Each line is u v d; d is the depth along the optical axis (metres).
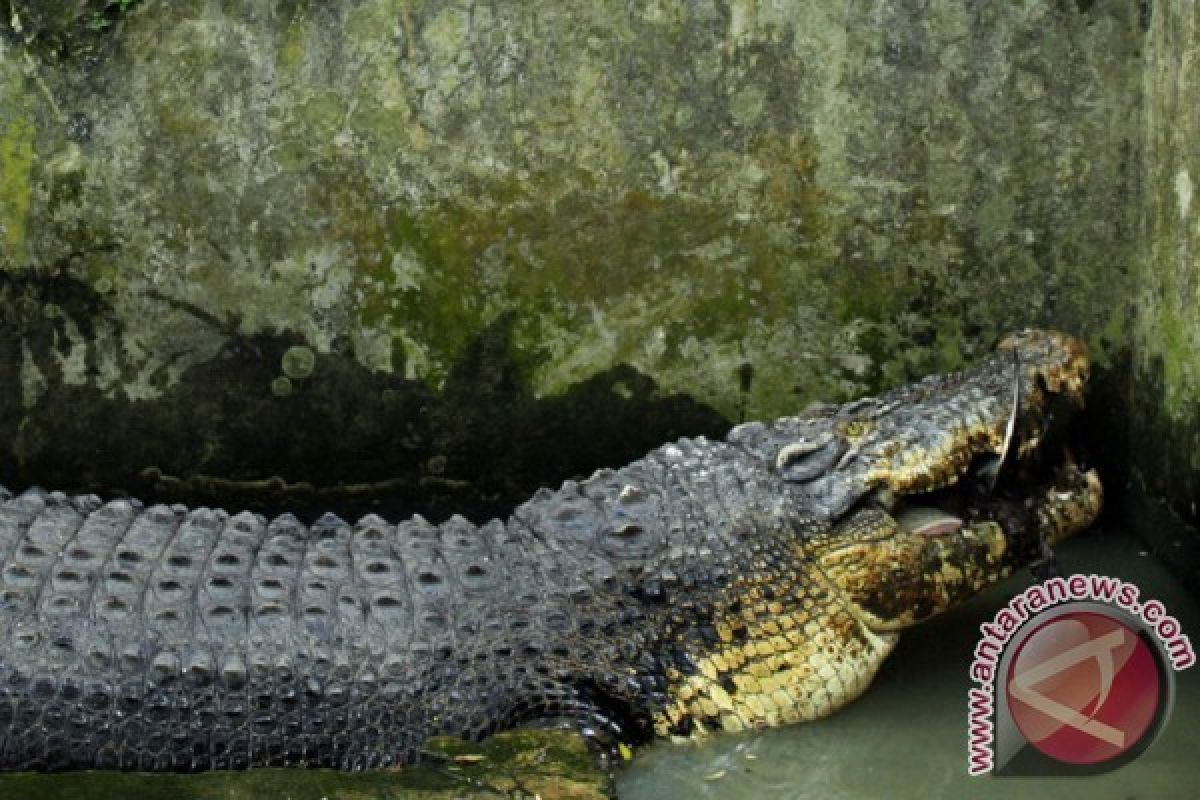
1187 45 9.62
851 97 10.41
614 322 10.78
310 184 10.52
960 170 10.51
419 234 10.62
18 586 8.95
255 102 10.40
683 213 10.61
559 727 9.00
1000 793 8.77
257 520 9.73
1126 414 10.77
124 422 10.89
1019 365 9.65
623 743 9.15
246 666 8.83
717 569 9.33
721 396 10.89
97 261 10.60
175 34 10.29
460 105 10.43
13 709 8.62
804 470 9.38
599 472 9.90
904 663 9.87
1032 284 10.66
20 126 10.38
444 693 9.01
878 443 9.40
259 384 10.86
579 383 10.88
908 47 10.34
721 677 9.35
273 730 8.84
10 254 10.54
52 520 9.50
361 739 8.91
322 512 11.02
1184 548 9.93
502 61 10.38
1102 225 10.58
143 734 8.74
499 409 10.93
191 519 9.60
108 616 8.87
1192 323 9.67
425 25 10.32
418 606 9.20
